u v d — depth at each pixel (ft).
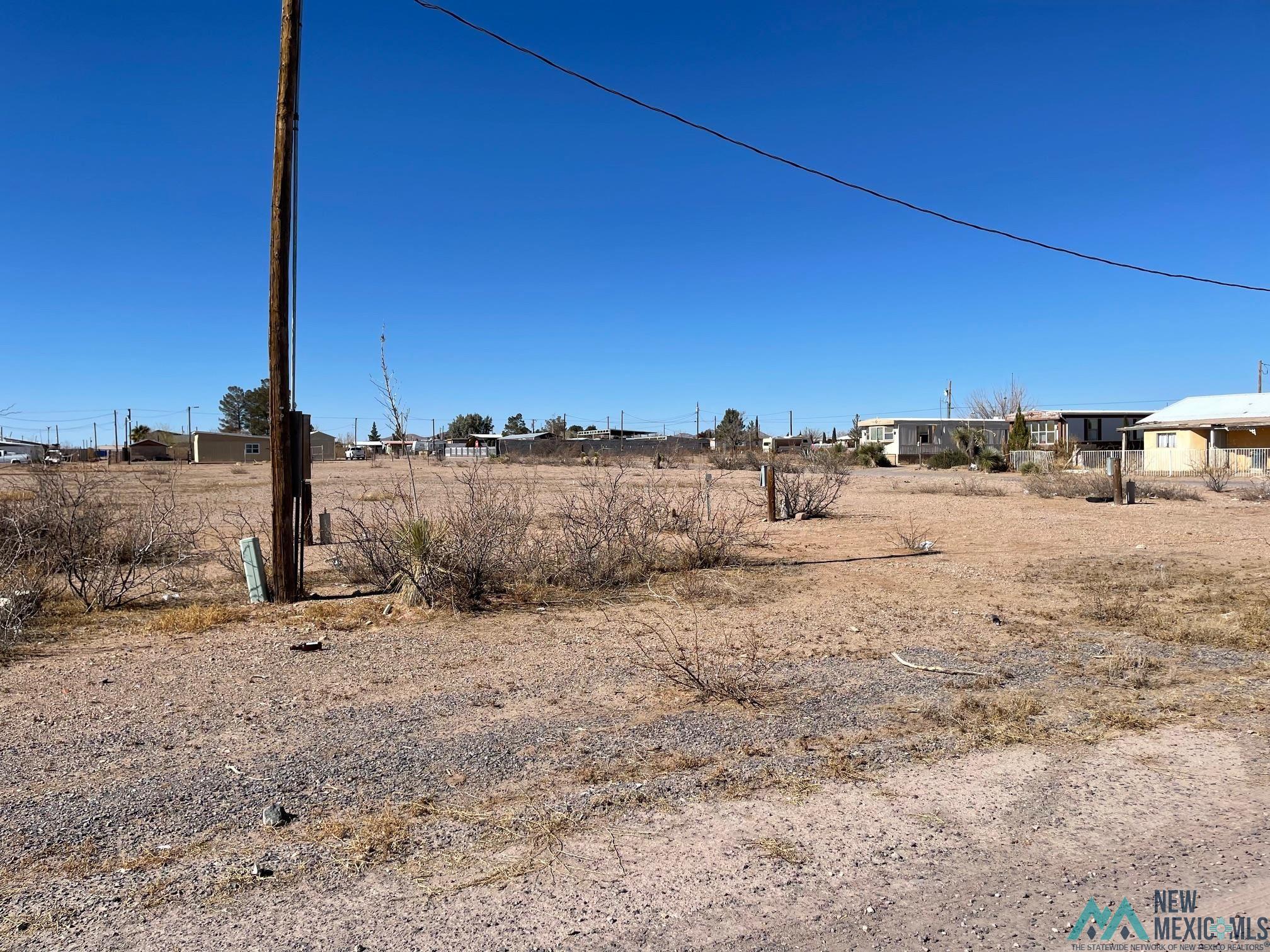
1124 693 19.42
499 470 141.69
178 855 11.71
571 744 16.07
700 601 31.07
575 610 29.37
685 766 14.93
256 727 17.03
